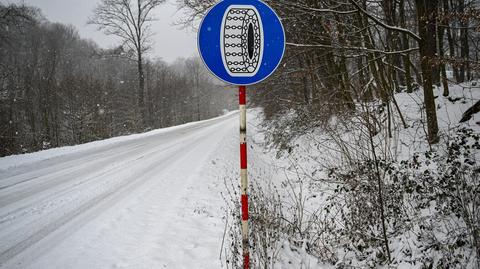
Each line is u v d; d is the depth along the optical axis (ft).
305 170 26.23
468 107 20.75
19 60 104.88
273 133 42.68
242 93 9.17
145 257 11.64
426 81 17.44
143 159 33.60
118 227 14.53
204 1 27.22
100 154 37.52
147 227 14.49
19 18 59.67
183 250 12.21
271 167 31.63
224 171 27.40
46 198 19.39
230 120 111.24
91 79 87.76
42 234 13.92
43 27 130.21
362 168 16.47
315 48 25.85
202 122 108.47
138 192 20.53
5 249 12.53
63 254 12.01
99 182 23.40
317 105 29.07
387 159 18.12
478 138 15.15
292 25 27.86
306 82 38.55
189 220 15.35
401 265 10.94
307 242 13.57
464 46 31.73
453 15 15.74
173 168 28.43
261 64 8.96
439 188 12.96
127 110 95.09
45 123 82.12
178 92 151.02
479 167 12.87
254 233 12.75
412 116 23.38
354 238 13.30
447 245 10.30
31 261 11.53
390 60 24.48
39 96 87.45
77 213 16.56
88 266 11.10
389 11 25.27
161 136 59.62
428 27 17.10
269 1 21.62
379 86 24.23
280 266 11.68
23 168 29.27
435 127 17.54
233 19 8.76
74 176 25.52
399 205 13.83
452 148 15.21
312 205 18.76
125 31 85.40
